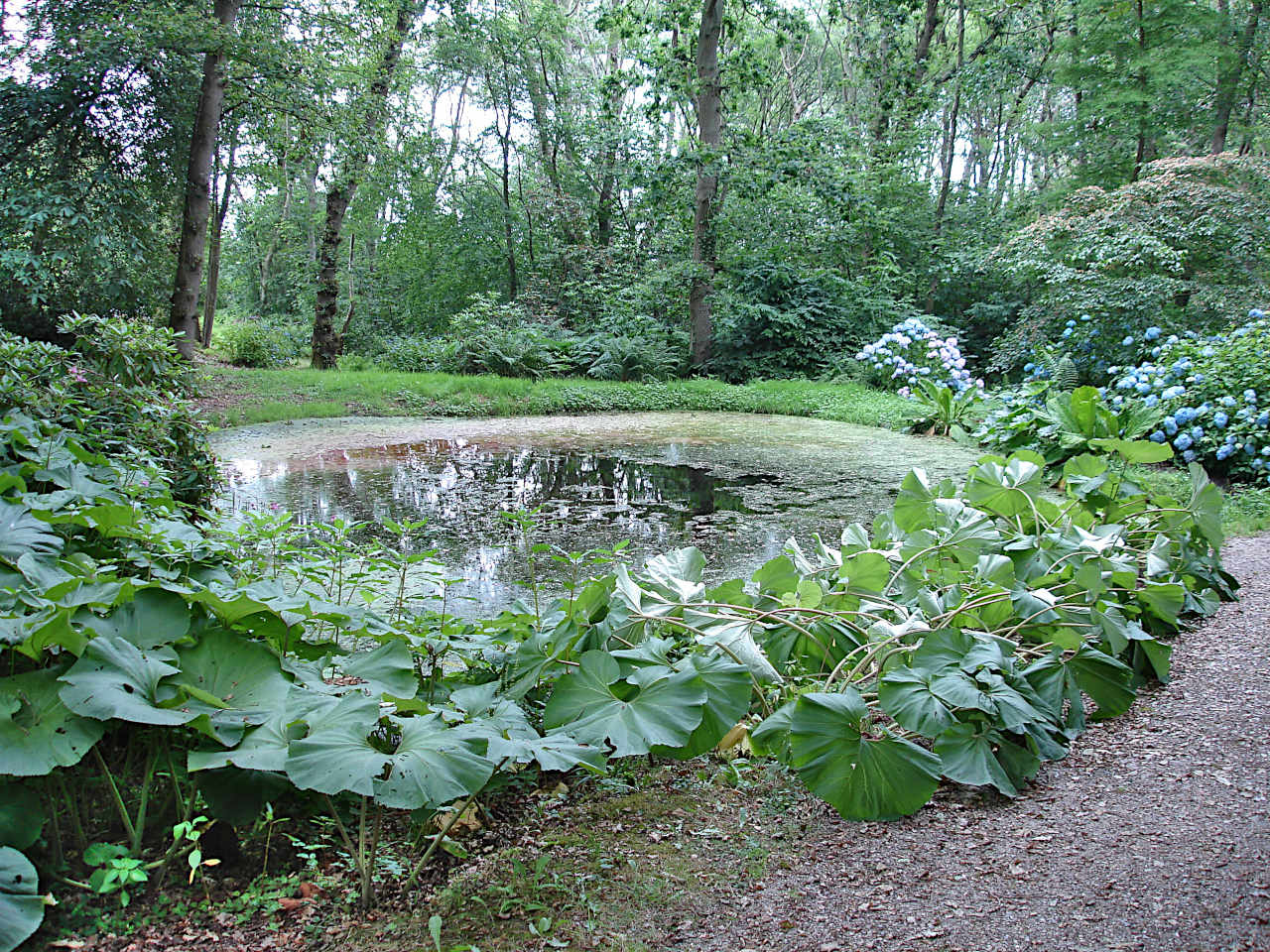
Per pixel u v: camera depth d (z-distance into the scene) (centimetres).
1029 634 316
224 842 194
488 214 2733
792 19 1936
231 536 349
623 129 2423
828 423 1327
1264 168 1301
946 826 222
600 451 1014
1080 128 1911
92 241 1370
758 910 185
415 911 181
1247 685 313
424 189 2606
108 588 221
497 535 598
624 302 2112
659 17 1964
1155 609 361
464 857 203
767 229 2072
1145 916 179
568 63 2933
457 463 912
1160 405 834
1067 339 1405
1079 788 242
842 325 1950
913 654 269
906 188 2211
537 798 238
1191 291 1319
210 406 1248
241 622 239
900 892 192
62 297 1502
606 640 276
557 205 2597
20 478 298
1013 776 242
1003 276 1966
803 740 229
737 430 1230
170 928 170
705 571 507
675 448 1042
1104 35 1788
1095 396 788
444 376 1617
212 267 2081
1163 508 426
